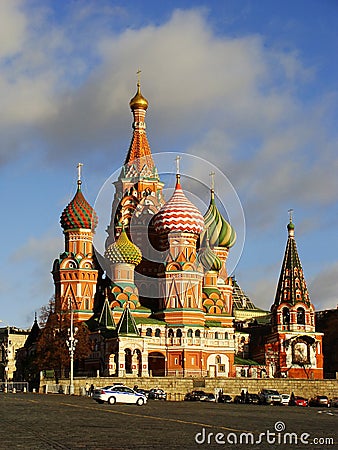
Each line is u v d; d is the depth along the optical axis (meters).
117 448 31.73
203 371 143.88
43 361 130.12
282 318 160.12
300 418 60.09
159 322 142.88
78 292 149.00
